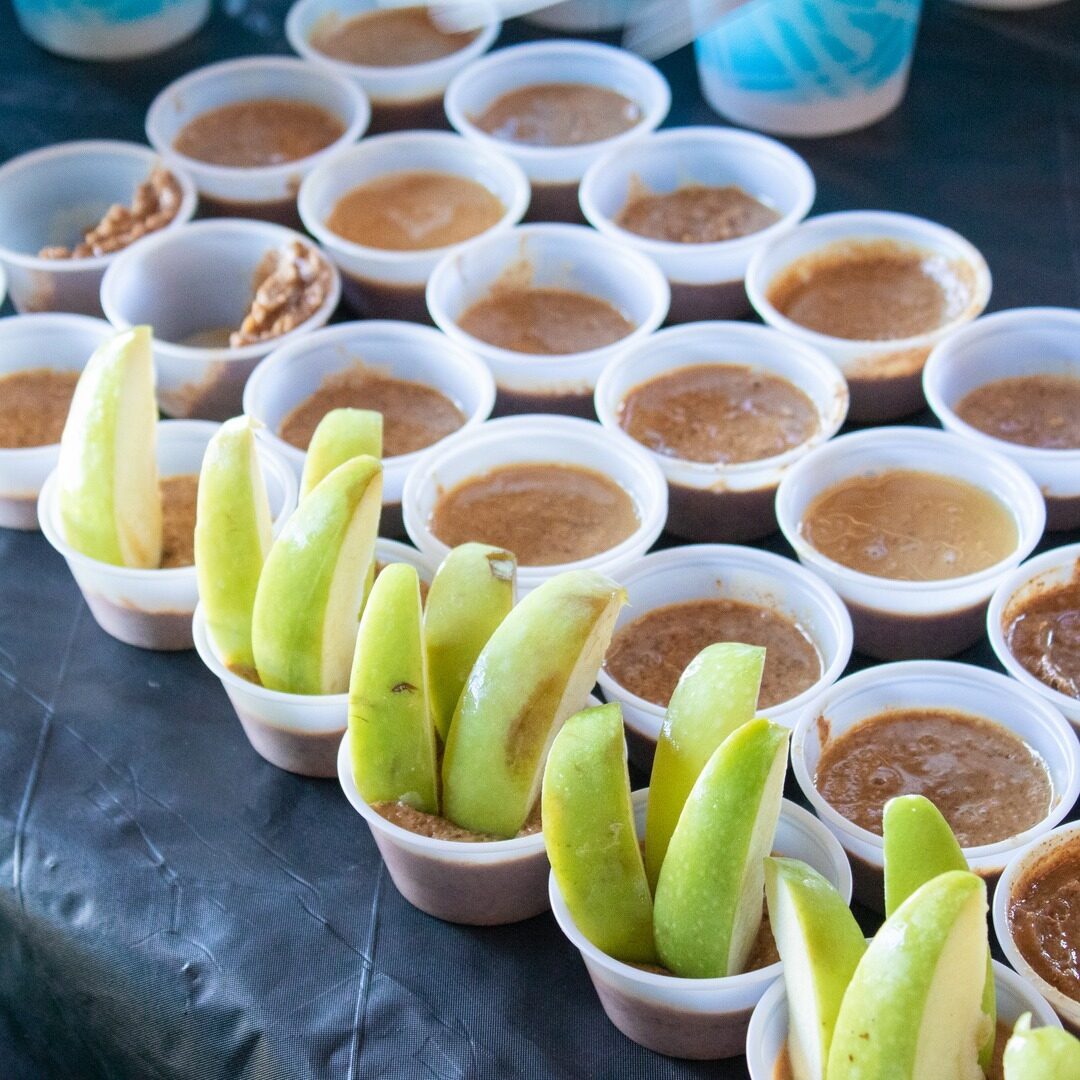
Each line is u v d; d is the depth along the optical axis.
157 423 0.64
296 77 0.81
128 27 0.83
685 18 0.68
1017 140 0.77
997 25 0.82
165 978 0.56
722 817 0.50
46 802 0.60
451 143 0.77
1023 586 0.60
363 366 0.69
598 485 0.65
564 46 0.81
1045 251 0.73
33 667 0.63
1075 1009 0.52
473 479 0.65
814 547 0.63
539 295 0.73
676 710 0.52
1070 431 0.66
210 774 0.60
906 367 0.67
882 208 0.75
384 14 0.85
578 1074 0.54
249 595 0.58
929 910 0.48
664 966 0.52
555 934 0.56
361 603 0.58
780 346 0.68
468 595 0.55
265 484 0.62
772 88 0.77
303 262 0.72
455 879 0.55
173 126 0.80
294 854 0.58
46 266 0.73
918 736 0.58
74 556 0.62
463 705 0.54
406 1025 0.55
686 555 0.61
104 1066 0.58
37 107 0.82
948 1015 0.48
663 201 0.77
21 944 0.58
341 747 0.56
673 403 0.68
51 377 0.70
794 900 0.50
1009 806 0.57
